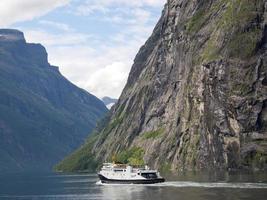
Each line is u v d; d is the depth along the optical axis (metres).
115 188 165.00
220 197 117.69
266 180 152.38
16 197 156.50
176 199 119.88
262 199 111.31
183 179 174.50
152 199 123.38
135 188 159.12
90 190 166.62
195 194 126.50
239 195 119.12
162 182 168.88
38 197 153.12
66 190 174.12
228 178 165.75
